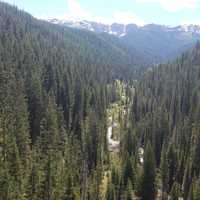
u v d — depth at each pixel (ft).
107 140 390.63
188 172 264.72
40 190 205.36
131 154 321.52
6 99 276.62
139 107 498.28
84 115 412.98
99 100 471.21
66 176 223.92
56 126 300.61
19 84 321.52
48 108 307.99
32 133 309.83
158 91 583.17
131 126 402.72
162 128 363.35
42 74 416.67
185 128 346.95
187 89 520.42
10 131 236.63
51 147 262.47
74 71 519.19
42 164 222.48
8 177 184.55
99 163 298.56
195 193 232.94
